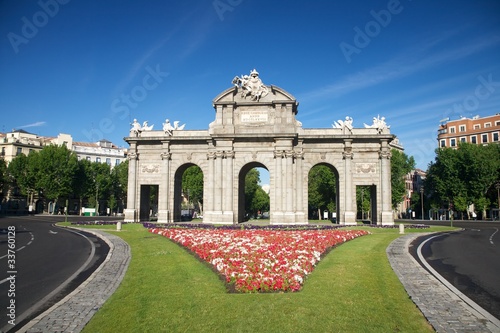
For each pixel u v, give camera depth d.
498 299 14.20
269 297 13.74
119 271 19.30
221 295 13.95
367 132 60.91
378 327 11.05
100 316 12.10
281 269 17.52
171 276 17.22
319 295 13.95
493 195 103.00
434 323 11.38
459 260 23.11
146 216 66.56
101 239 36.22
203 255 22.03
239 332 10.61
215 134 59.78
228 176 59.75
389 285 15.69
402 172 105.69
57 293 15.24
